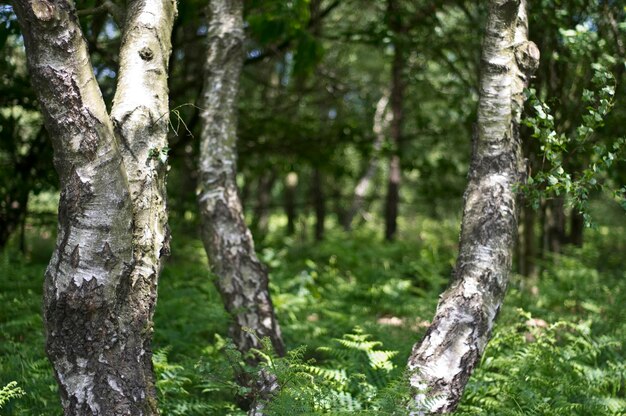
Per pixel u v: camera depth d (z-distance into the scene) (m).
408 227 18.47
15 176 8.77
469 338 3.80
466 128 9.73
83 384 3.28
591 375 5.07
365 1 10.99
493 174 4.02
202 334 6.26
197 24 8.48
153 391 3.46
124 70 3.62
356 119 11.55
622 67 6.53
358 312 7.64
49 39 3.09
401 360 5.17
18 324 5.62
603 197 12.34
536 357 5.01
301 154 10.48
